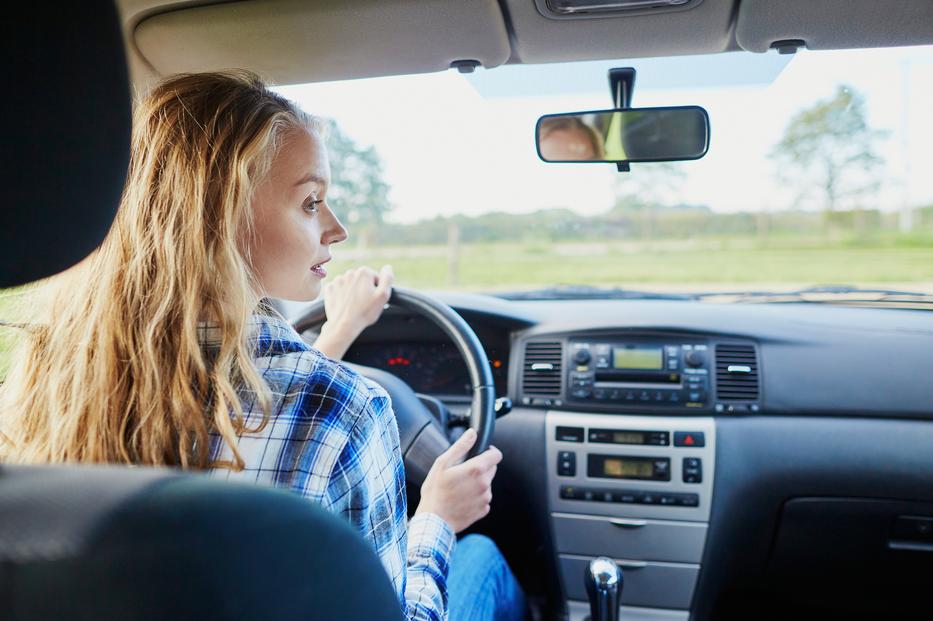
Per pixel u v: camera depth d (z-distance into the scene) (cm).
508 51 194
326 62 199
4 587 48
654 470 239
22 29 59
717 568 245
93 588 48
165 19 178
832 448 234
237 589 51
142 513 50
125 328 92
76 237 64
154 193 96
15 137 59
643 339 243
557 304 262
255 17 176
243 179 95
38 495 51
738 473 237
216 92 99
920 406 231
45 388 98
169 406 89
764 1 166
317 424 89
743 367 239
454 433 191
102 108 64
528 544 262
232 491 54
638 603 246
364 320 174
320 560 58
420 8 171
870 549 239
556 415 246
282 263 103
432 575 118
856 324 241
